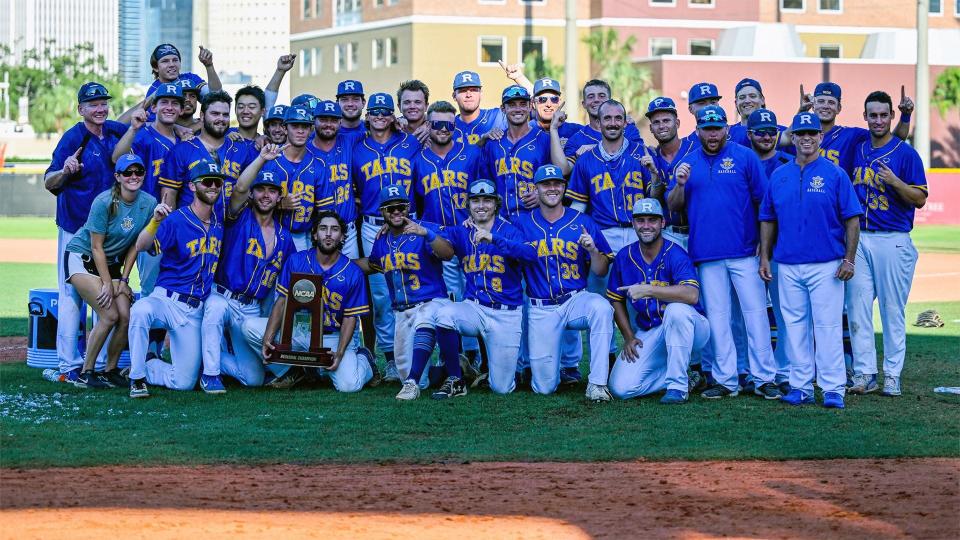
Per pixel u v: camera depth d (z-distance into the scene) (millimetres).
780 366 9578
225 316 9430
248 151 9953
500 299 9305
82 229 9453
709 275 9203
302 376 9734
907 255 9203
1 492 6219
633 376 9188
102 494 6211
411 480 6602
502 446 7500
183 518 5777
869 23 59375
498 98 55062
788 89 52781
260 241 9461
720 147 9141
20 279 20078
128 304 9430
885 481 6641
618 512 5980
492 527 5691
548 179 9203
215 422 8172
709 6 56375
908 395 9344
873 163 9172
